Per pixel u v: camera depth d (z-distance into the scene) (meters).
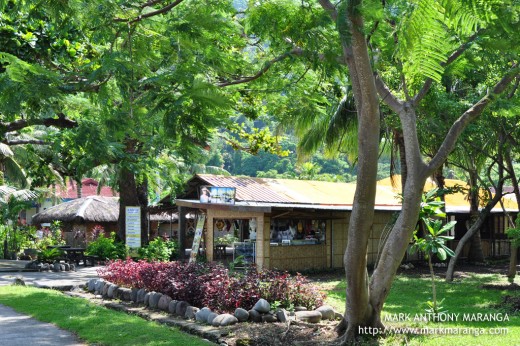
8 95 6.48
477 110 7.97
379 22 6.52
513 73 7.99
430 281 16.11
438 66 4.13
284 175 44.44
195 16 7.73
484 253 26.70
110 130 7.29
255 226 18.62
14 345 7.60
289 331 8.53
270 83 10.70
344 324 8.24
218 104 5.98
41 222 29.67
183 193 21.66
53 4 7.57
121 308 10.89
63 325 8.79
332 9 7.14
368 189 7.32
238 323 9.08
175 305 10.16
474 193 21.00
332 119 17.94
